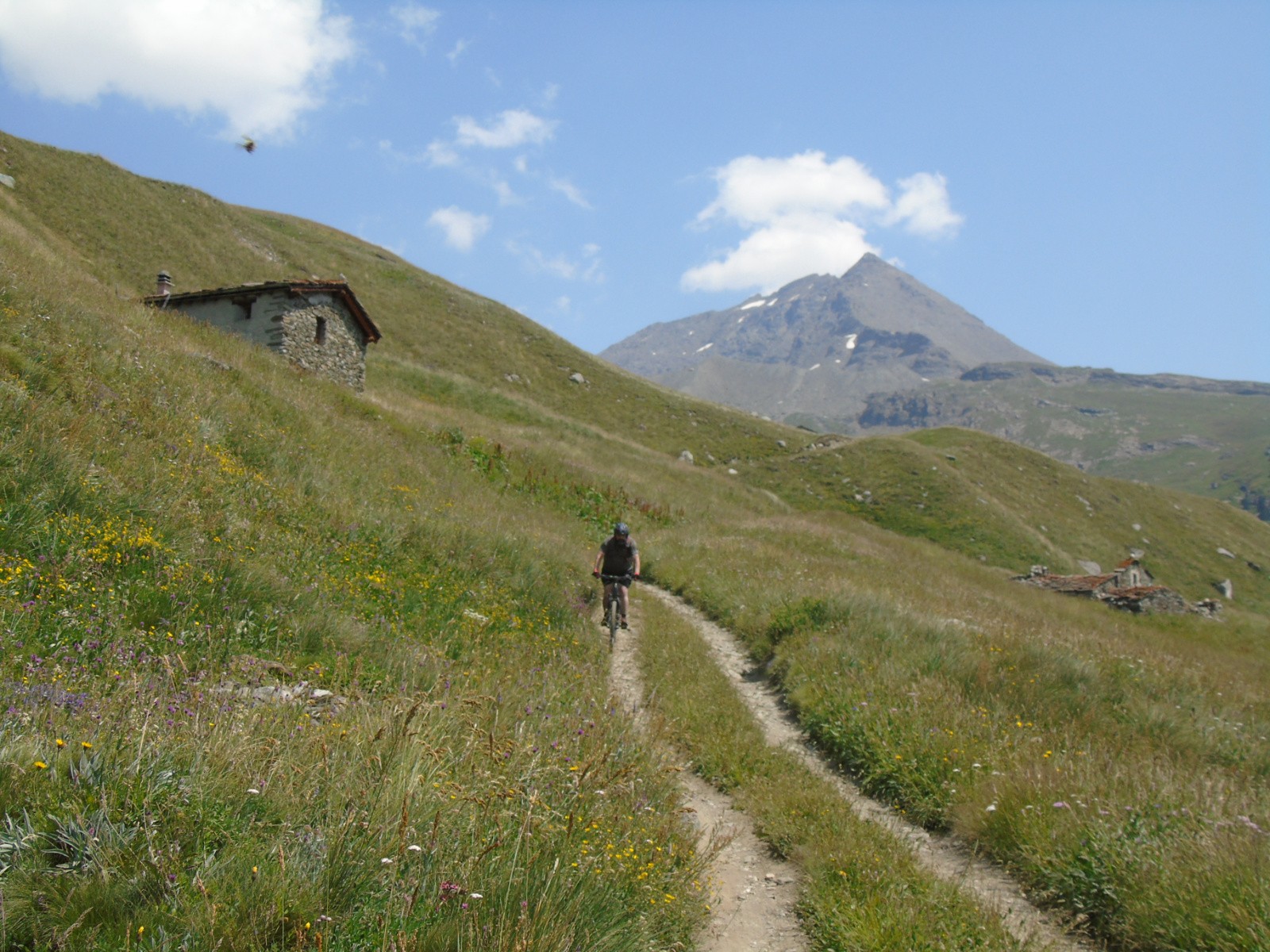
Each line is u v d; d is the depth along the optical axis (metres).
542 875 3.98
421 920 3.40
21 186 50.88
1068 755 7.80
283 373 24.30
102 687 5.05
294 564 9.90
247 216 74.44
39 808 3.31
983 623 16.73
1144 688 12.06
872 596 14.50
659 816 5.83
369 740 4.61
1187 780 7.41
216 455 12.97
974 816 6.85
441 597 11.27
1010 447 95.12
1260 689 15.43
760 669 12.88
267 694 5.84
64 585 6.70
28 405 10.48
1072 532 80.88
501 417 51.72
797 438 86.38
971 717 8.83
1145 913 5.19
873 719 8.92
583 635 12.55
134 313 20.12
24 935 2.80
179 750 3.97
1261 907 4.90
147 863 3.18
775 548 25.59
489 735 5.05
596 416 75.19
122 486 9.63
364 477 16.88
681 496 39.66
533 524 21.50
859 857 5.84
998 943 4.78
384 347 65.88
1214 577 82.75
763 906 5.51
